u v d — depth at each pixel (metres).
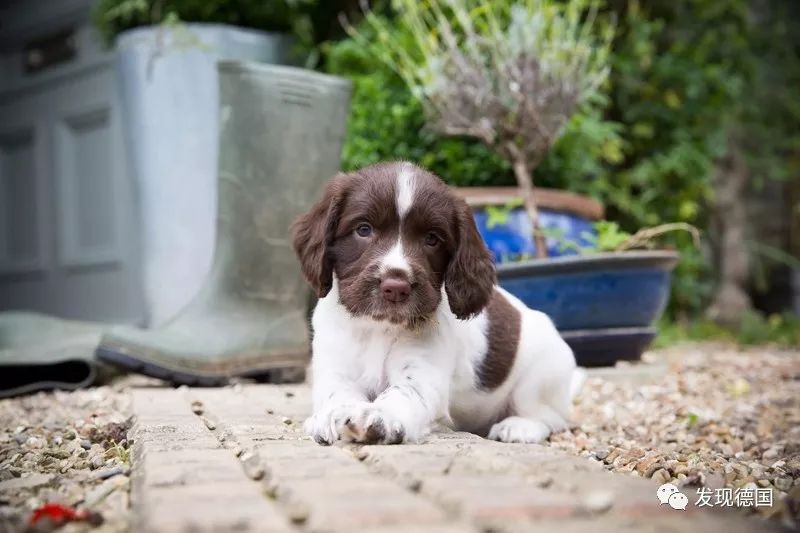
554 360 1.31
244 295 1.72
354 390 1.17
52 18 2.55
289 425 1.21
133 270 2.40
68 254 2.57
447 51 1.98
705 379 1.83
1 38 2.66
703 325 2.75
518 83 1.83
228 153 1.73
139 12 2.16
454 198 1.18
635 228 2.56
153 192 2.08
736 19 2.84
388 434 1.08
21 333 1.85
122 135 2.40
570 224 1.90
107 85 2.45
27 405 1.51
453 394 1.24
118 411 1.42
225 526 0.72
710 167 2.73
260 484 0.90
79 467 1.11
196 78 2.08
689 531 0.75
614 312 1.72
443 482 0.85
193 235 2.08
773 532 0.77
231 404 1.39
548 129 1.85
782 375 1.90
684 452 1.25
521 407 1.30
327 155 1.78
